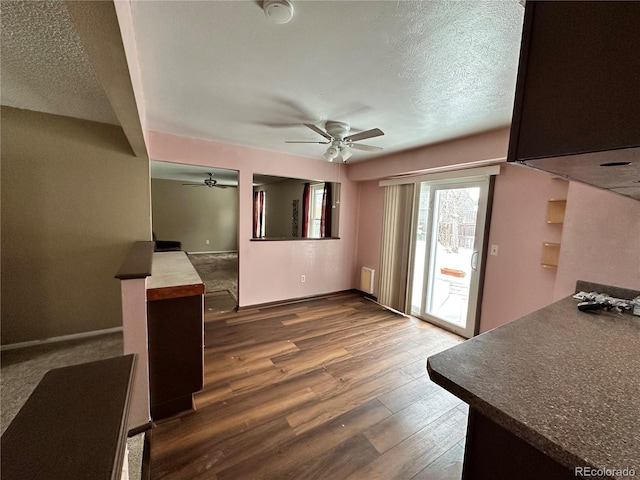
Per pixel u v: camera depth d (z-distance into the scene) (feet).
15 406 6.19
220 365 8.04
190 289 5.84
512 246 9.17
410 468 4.90
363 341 9.84
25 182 8.42
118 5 2.61
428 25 4.05
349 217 15.76
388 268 13.47
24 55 5.12
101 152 9.20
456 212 11.01
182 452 5.06
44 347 8.69
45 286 8.87
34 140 8.40
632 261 5.23
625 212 5.29
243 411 6.17
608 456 1.61
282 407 6.34
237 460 4.93
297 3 3.67
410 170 11.25
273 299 13.57
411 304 12.32
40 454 1.41
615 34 1.49
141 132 6.25
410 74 5.43
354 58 4.96
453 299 11.18
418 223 12.55
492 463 2.63
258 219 28.63
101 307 9.62
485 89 5.90
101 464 1.37
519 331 3.46
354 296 15.38
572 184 5.96
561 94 1.69
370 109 7.13
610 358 2.80
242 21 4.07
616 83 1.49
